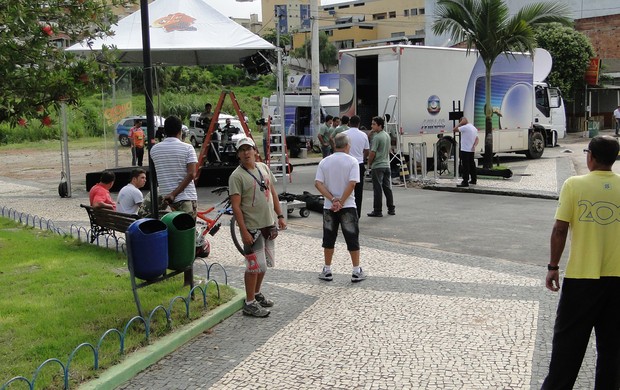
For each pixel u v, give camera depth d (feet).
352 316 21.76
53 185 64.13
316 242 34.19
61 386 15.48
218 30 54.34
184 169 26.25
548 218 41.06
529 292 24.12
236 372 17.25
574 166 71.97
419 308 22.45
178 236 20.93
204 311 21.47
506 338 19.39
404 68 59.41
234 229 29.66
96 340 18.44
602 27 135.33
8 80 22.88
